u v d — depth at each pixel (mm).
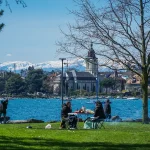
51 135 20641
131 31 30672
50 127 26172
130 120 34281
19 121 32500
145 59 30125
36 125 28859
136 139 19469
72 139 19188
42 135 20609
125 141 18734
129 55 30625
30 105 147500
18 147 16125
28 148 15914
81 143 17781
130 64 31234
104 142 18250
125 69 31359
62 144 17375
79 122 31953
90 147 16562
